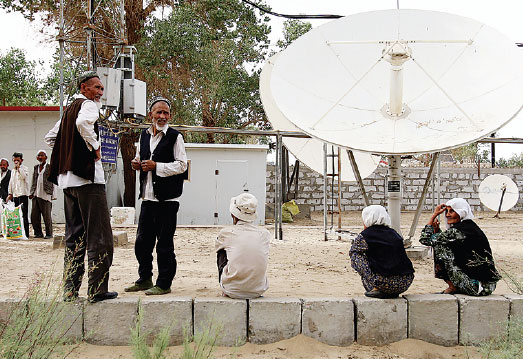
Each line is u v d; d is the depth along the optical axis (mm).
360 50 7801
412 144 6203
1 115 14297
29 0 16438
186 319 3836
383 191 21516
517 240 10914
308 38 7754
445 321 4004
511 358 3402
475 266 4188
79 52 16156
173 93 17141
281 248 9070
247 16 21312
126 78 11258
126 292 4711
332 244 9844
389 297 4070
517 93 6199
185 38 16859
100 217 3895
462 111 6750
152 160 4543
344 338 3924
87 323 3797
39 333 3115
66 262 3898
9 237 9828
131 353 3676
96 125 3914
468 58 7332
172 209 4594
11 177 10250
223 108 22516
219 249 4250
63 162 3869
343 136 6508
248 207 4219
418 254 7625
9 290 4887
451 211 4441
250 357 3641
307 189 21438
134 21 17125
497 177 19484
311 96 7168
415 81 7574
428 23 7699
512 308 4043
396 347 3908
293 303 3889
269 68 10805
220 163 14992
